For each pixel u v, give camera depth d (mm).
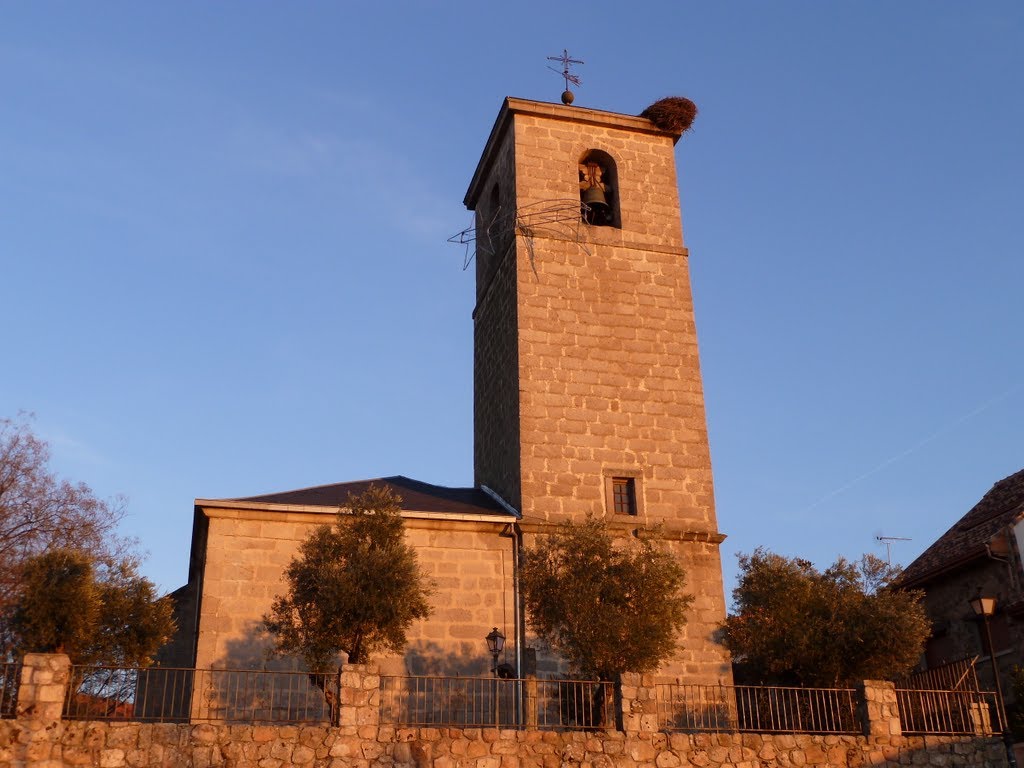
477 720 23453
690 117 32438
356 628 19953
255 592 23375
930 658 28766
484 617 24750
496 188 33656
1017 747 20766
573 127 31766
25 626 18797
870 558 24859
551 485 27031
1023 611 24438
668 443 28453
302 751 17344
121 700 20375
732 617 25344
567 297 29406
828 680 23219
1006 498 29812
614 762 18719
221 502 23688
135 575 21250
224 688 22359
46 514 29156
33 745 16078
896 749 20359
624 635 21422
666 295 30328
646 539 24109
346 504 22891
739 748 19578
